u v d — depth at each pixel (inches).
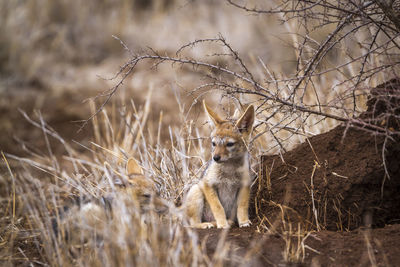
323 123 476.1
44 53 954.7
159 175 442.3
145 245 285.4
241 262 299.9
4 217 412.5
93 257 311.9
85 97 808.9
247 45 879.7
